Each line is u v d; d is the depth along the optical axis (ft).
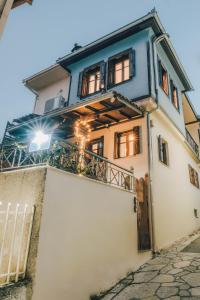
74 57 45.14
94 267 17.28
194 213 45.93
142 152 30.73
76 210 16.56
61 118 33.40
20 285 11.65
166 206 32.32
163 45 40.40
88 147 36.88
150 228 27.04
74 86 44.88
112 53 40.98
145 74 34.96
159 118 36.47
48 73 49.11
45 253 13.23
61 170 15.79
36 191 14.33
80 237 16.43
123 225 22.35
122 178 26.05
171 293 16.85
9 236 13.94
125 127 33.91
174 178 38.06
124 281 20.08
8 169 17.63
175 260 24.23
